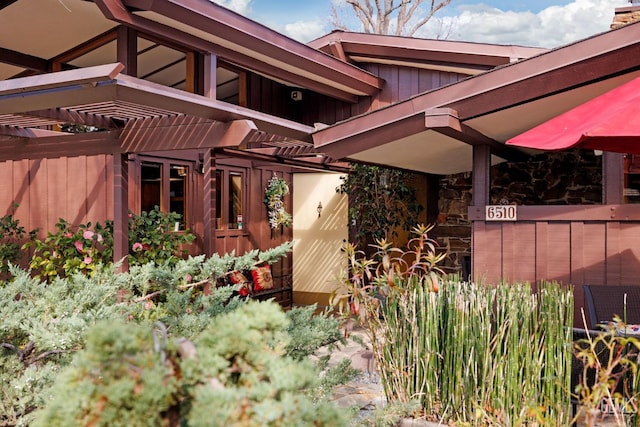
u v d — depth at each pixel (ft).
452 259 30.66
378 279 13.37
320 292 35.01
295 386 4.42
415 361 12.68
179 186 26.30
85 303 8.73
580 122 11.96
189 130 18.21
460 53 29.45
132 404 3.87
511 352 11.52
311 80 28.73
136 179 23.71
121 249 19.26
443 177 30.99
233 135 17.57
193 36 21.20
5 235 23.08
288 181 35.27
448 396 12.30
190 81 22.57
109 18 18.31
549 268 17.57
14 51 21.84
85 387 3.97
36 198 22.71
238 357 4.44
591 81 16.19
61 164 22.21
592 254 17.08
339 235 34.45
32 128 22.04
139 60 23.29
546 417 10.84
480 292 12.19
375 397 15.74
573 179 28.25
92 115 18.53
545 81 16.53
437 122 17.21
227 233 29.50
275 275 33.68
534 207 17.72
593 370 11.60
